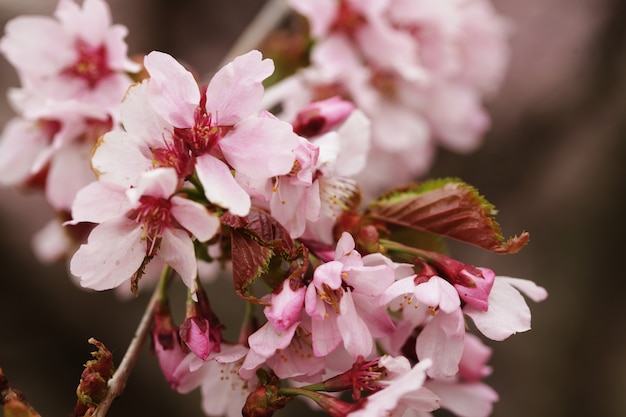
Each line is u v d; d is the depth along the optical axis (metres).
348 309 0.37
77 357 0.72
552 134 0.82
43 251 0.49
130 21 0.76
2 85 0.74
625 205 0.79
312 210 0.38
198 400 0.73
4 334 0.70
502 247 0.39
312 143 0.39
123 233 0.37
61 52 0.44
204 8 0.78
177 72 0.37
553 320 0.80
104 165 0.37
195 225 0.37
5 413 0.37
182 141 0.37
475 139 0.55
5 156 0.46
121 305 0.73
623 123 0.80
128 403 0.71
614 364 0.78
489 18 0.56
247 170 0.37
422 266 0.38
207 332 0.38
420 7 0.50
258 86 0.38
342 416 0.37
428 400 0.37
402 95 0.51
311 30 0.49
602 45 0.82
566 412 0.77
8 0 0.71
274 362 0.38
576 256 0.80
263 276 0.38
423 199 0.40
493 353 0.80
